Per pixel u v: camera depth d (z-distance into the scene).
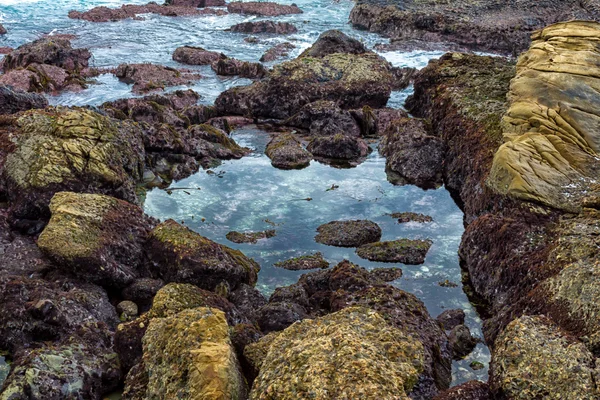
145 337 8.98
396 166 18.00
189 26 38.44
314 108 21.45
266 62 29.75
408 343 8.39
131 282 11.80
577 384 7.90
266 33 36.28
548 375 8.17
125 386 8.63
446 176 17.58
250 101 22.95
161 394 7.91
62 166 14.14
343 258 13.47
